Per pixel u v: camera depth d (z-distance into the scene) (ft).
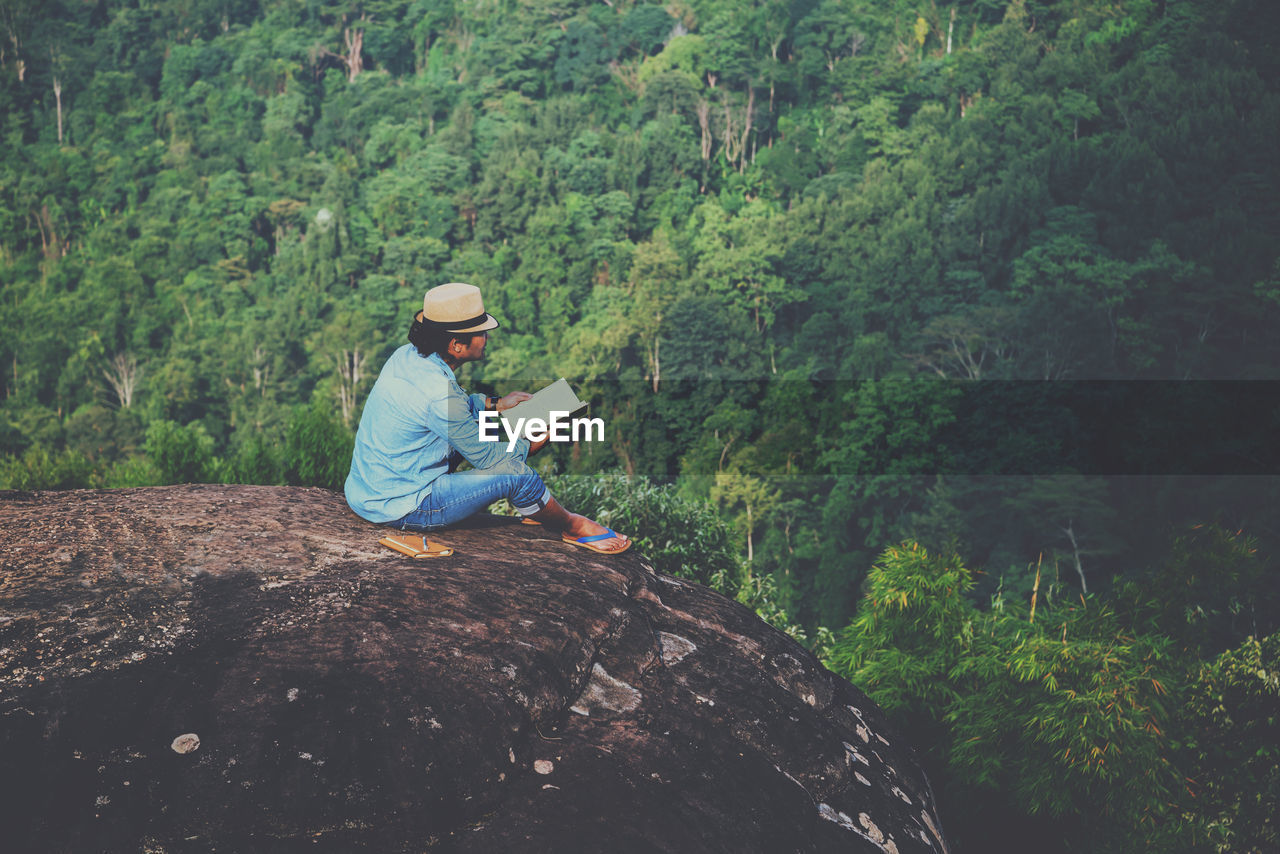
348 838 6.73
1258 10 291.38
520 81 368.48
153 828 6.40
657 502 38.40
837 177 295.89
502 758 7.70
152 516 10.71
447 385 10.46
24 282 287.07
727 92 333.83
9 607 8.27
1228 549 29.55
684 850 7.48
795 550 155.63
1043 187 248.93
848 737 10.40
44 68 381.19
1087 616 28.55
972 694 23.89
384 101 368.07
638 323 236.43
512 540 11.35
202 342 255.70
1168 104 273.54
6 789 6.37
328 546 10.27
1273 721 27.04
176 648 7.96
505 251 291.79
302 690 7.61
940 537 144.46
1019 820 22.68
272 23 413.59
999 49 318.45
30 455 37.99
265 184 327.67
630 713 8.90
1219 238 222.69
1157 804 21.70
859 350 206.49
